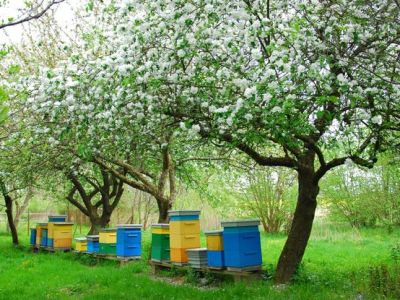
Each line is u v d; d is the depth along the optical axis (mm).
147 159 11562
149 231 22453
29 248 16234
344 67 6023
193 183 14484
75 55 6840
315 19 5938
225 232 7828
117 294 7453
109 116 6559
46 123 7410
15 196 17266
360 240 15688
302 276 7734
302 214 7891
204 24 5746
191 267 8555
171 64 6156
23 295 7836
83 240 13133
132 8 5906
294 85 5422
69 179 14625
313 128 5637
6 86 7141
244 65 6074
